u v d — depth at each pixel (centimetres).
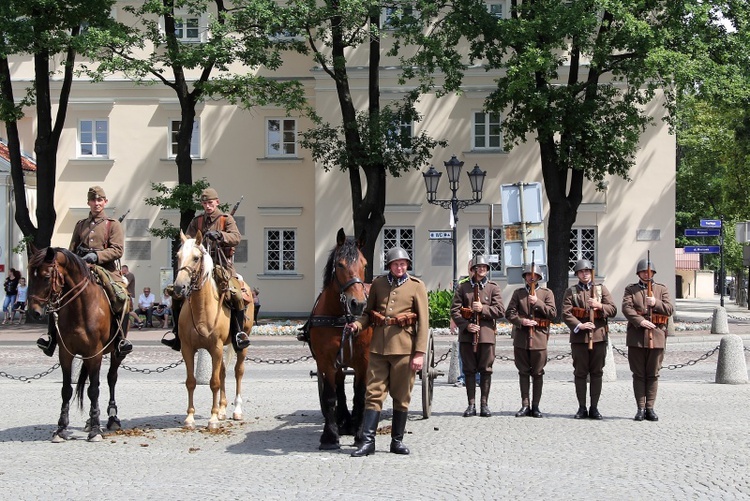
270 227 4038
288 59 4031
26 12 3195
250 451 1191
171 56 3134
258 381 1984
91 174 4066
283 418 1471
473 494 948
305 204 4031
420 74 3309
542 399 1691
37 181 3538
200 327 1340
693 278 7950
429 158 3788
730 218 5494
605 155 3225
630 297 1444
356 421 1305
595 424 1396
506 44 3148
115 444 1245
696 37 3061
